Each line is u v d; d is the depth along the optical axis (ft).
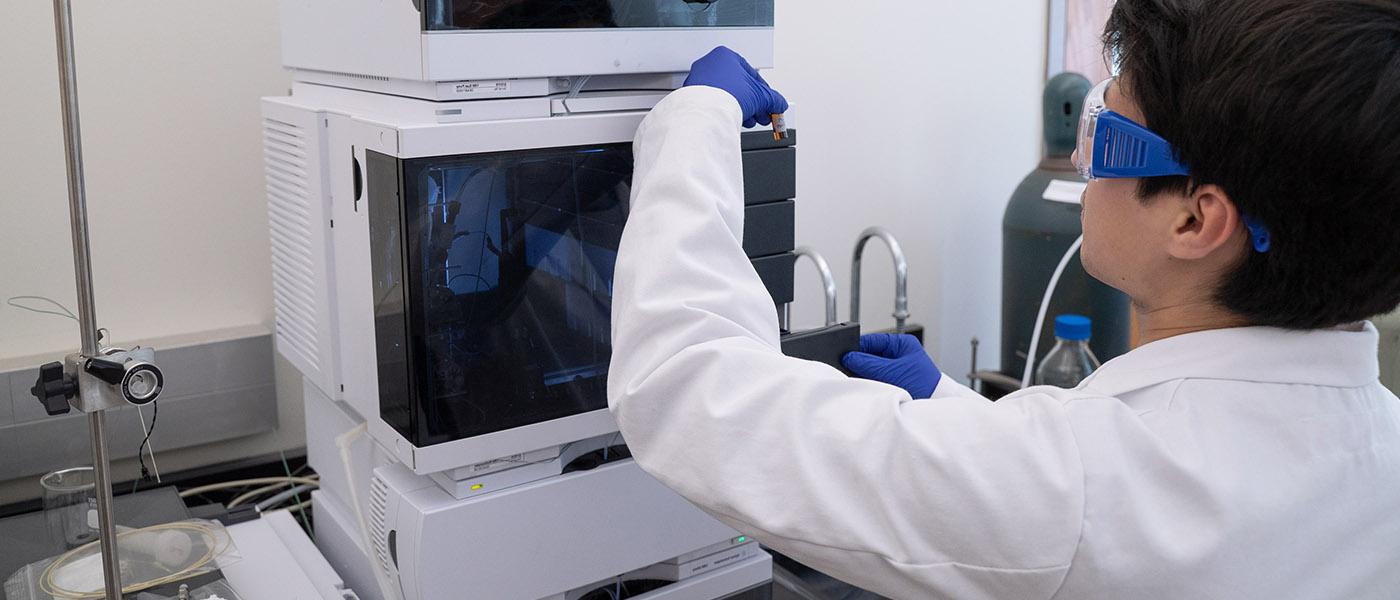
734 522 2.34
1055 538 2.07
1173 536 2.04
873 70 6.66
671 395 2.42
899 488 2.19
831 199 6.68
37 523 3.85
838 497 2.23
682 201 2.64
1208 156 1.97
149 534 3.62
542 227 3.14
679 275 2.53
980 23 7.11
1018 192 6.73
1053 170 6.63
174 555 3.51
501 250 3.09
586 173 3.17
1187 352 2.21
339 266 3.42
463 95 2.93
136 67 4.46
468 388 3.10
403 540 3.17
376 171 3.02
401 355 3.05
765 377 2.38
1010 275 6.83
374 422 3.33
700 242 2.58
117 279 4.58
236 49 4.68
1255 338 2.17
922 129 7.02
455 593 3.17
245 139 4.78
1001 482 2.11
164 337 4.72
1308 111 1.82
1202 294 2.21
